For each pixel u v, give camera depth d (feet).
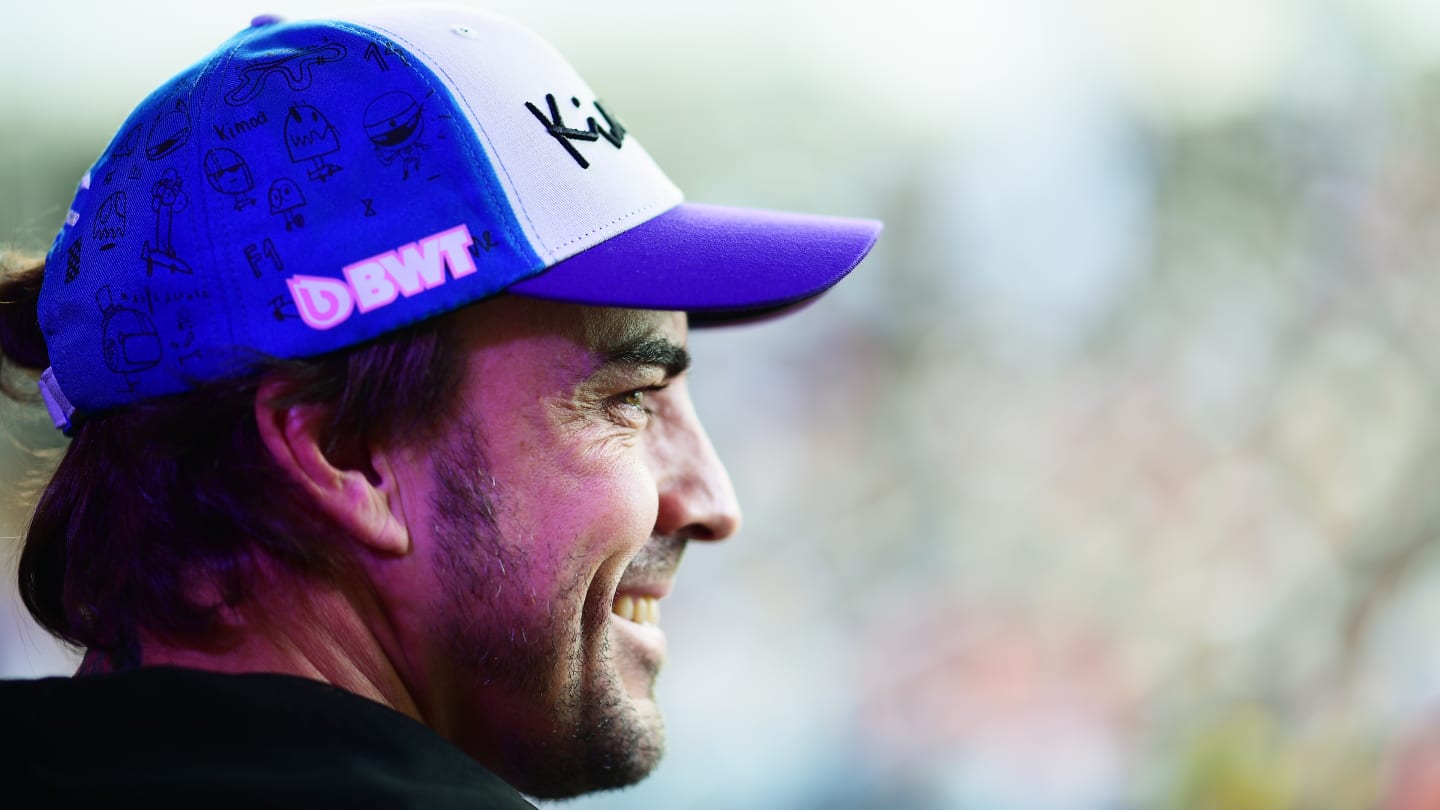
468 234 10.80
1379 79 97.60
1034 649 86.07
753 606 92.17
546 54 12.15
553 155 11.40
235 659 10.85
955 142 111.45
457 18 11.86
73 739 9.09
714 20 119.55
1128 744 78.84
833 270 12.01
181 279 10.50
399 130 10.84
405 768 9.60
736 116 120.06
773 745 83.20
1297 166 97.86
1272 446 90.58
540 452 11.33
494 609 11.28
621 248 11.51
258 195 10.55
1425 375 89.66
